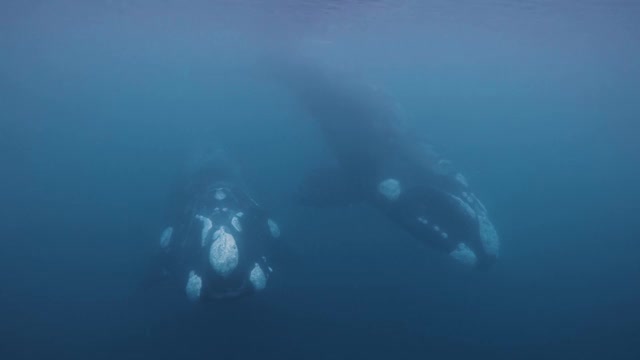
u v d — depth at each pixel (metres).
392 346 14.23
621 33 37.84
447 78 71.88
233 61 40.16
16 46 36.53
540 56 51.81
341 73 20.05
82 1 26.67
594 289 17.88
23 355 14.10
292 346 13.83
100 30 34.09
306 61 22.34
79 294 16.75
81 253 18.95
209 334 14.12
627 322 16.14
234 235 11.76
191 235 12.49
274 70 25.48
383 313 15.38
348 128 17.88
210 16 29.67
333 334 14.41
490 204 24.05
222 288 11.01
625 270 19.12
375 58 49.53
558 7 29.23
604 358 14.53
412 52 48.50
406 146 15.88
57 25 31.92
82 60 44.56
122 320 15.27
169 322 14.73
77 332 14.98
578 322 16.06
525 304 16.70
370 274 16.80
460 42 43.38
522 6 29.06
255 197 15.94
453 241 13.23
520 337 15.20
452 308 15.99
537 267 18.91
